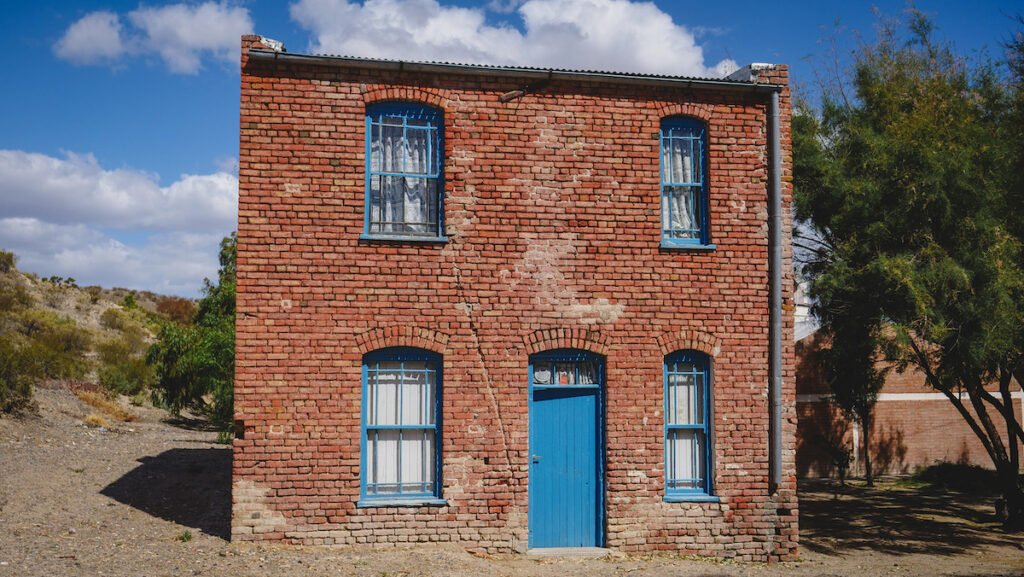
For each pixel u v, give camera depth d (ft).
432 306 36.99
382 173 37.45
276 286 35.73
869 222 47.85
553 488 38.04
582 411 38.55
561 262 38.17
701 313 39.19
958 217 45.75
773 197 39.88
